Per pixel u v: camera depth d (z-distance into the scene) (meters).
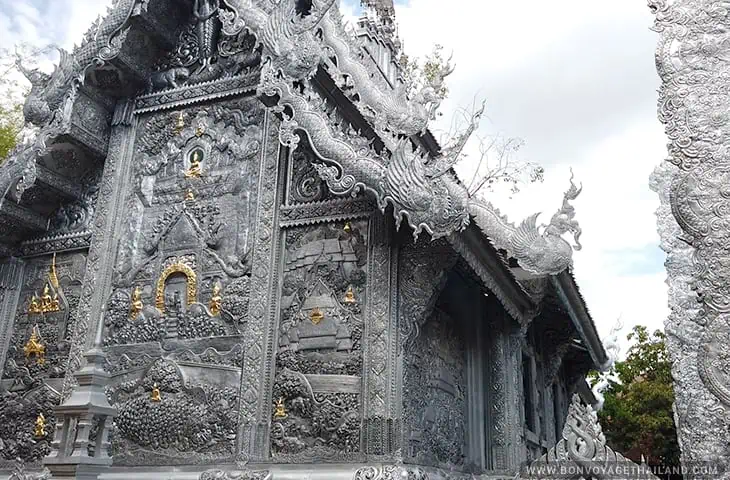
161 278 10.52
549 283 10.91
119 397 9.94
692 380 8.38
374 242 9.24
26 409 10.61
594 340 15.09
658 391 26.23
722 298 5.94
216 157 11.00
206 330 9.86
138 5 11.24
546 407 14.41
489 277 9.74
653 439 25.97
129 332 10.37
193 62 11.84
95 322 10.59
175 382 9.66
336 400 8.70
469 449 10.68
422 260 9.01
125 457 9.54
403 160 8.16
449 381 10.30
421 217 8.05
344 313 9.12
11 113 18.73
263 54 9.84
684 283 8.92
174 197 11.04
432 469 9.10
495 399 10.91
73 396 7.76
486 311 11.45
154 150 11.55
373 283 9.05
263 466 8.70
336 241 9.56
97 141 11.73
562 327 14.23
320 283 9.42
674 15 7.05
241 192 10.54
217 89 11.41
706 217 6.20
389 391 8.45
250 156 10.71
